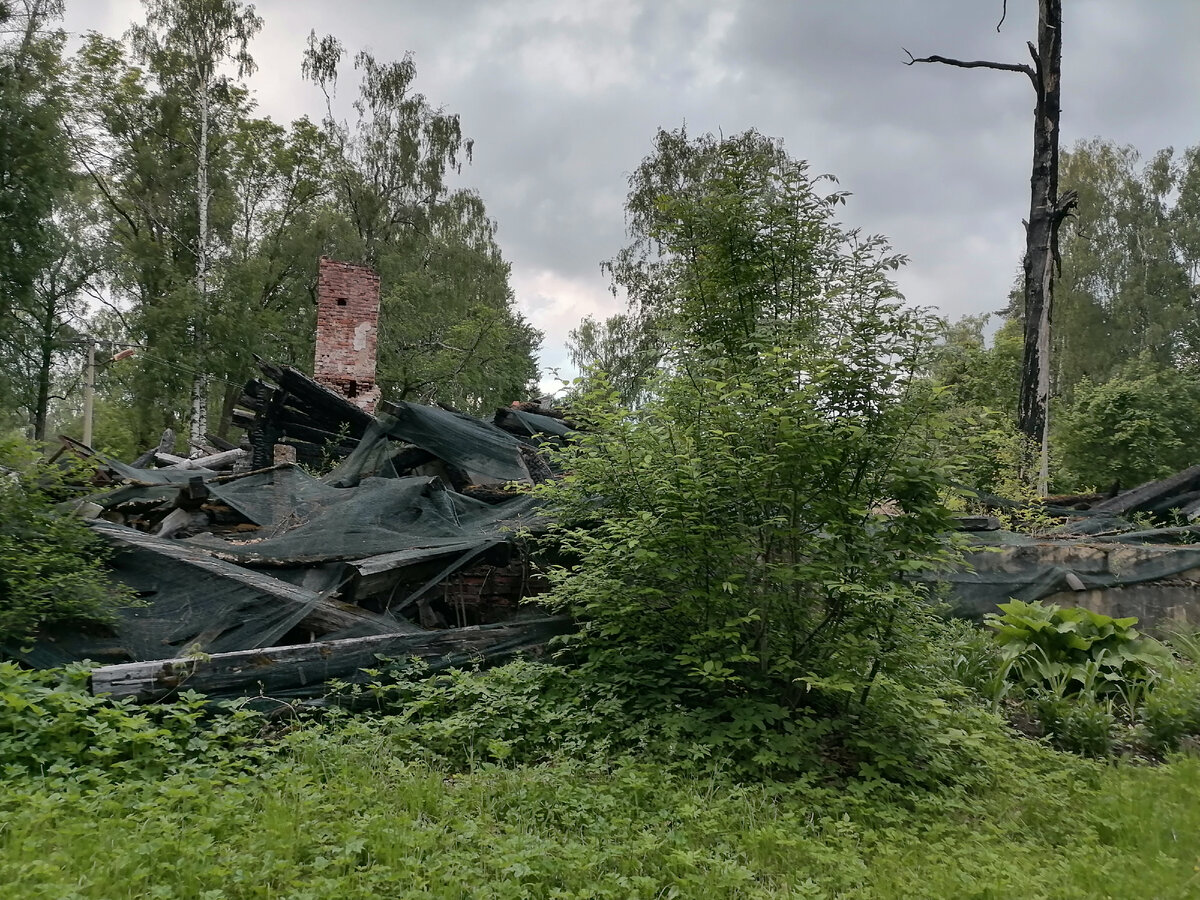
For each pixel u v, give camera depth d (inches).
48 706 186.1
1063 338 1581.0
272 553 295.6
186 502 334.3
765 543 222.2
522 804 172.2
